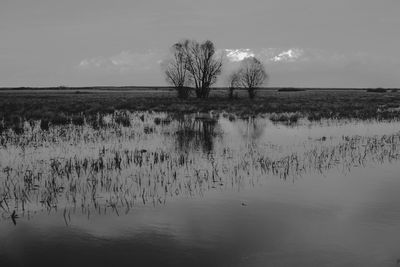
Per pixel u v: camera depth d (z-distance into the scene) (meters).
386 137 20.03
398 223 8.19
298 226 8.04
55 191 10.30
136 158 14.71
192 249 7.00
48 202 9.43
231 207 9.21
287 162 13.95
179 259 6.64
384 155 15.19
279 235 7.59
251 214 8.74
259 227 7.99
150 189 10.64
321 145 17.94
